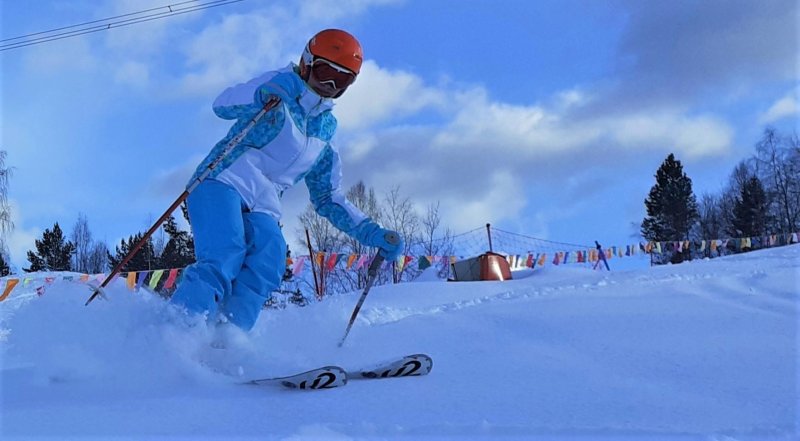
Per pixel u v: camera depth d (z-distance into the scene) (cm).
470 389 220
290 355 271
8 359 238
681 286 498
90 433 169
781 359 252
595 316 368
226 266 278
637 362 257
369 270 323
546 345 299
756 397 203
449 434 166
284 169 312
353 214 339
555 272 1016
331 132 328
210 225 286
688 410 190
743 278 519
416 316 408
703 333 310
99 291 264
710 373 235
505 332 338
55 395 214
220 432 169
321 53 304
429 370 248
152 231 286
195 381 235
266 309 349
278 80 301
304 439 160
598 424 176
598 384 223
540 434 165
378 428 170
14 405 200
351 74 310
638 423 177
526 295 561
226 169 298
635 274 672
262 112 291
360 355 290
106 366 239
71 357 237
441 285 777
